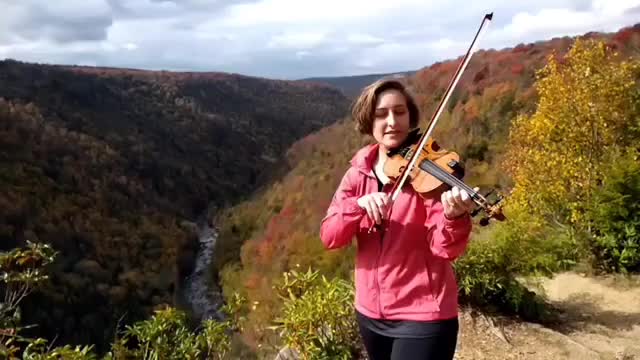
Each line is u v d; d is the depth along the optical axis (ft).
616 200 19.56
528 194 23.04
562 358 13.41
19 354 9.05
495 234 17.15
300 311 12.44
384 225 6.24
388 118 6.57
